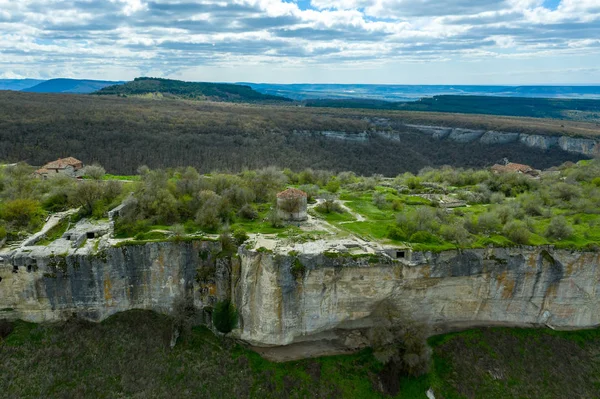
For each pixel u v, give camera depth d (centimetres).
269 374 4059
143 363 4038
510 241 4591
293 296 4191
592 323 4850
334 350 4369
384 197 6581
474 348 4441
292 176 8581
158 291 4547
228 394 3891
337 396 3956
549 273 4597
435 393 4053
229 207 5512
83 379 3878
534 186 7794
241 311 4347
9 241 4512
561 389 4203
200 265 4525
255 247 4297
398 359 4134
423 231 4744
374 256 4244
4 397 3688
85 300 4381
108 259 4322
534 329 4728
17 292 4281
